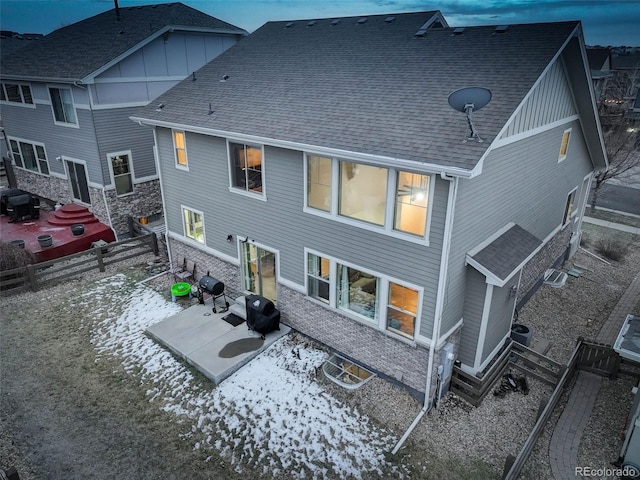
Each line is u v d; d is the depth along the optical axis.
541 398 9.70
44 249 15.76
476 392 9.34
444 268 8.22
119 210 17.97
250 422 9.00
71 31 20.83
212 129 10.97
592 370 10.48
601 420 9.05
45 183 20.48
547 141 11.51
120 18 19.86
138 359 10.89
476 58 9.88
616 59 49.66
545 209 13.19
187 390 9.88
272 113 10.71
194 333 11.59
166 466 8.02
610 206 25.03
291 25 15.41
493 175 9.12
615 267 16.72
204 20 19.28
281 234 11.05
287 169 10.14
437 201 7.88
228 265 13.10
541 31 9.83
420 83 9.74
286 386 9.97
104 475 7.82
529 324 12.65
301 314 11.46
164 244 16.98
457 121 8.16
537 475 7.82
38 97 18.11
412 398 9.66
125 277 14.99
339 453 8.31
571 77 11.30
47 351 11.20
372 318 9.96
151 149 18.52
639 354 7.80
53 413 9.20
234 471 7.95
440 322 8.75
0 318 12.60
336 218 9.57
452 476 7.82
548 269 15.24
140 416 9.16
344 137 8.84
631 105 38.97
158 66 17.77
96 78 15.85
